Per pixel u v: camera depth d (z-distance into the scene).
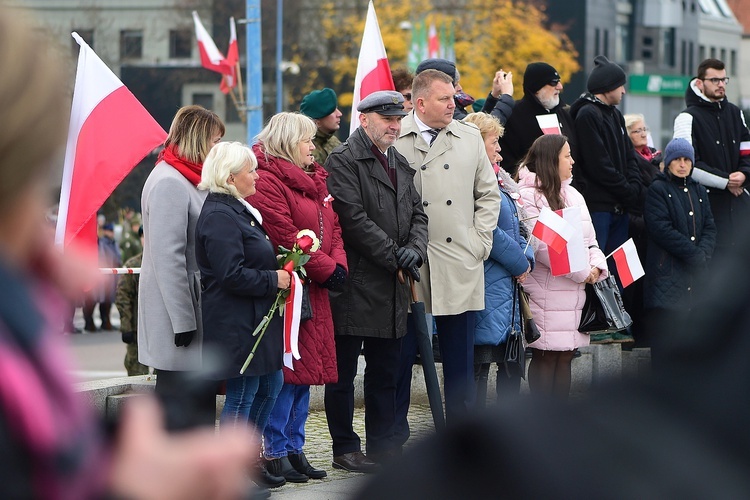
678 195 12.23
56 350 1.19
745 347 1.04
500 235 9.56
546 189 10.31
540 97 12.30
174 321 7.45
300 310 7.61
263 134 8.17
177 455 1.18
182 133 7.70
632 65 66.25
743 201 13.62
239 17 60.34
